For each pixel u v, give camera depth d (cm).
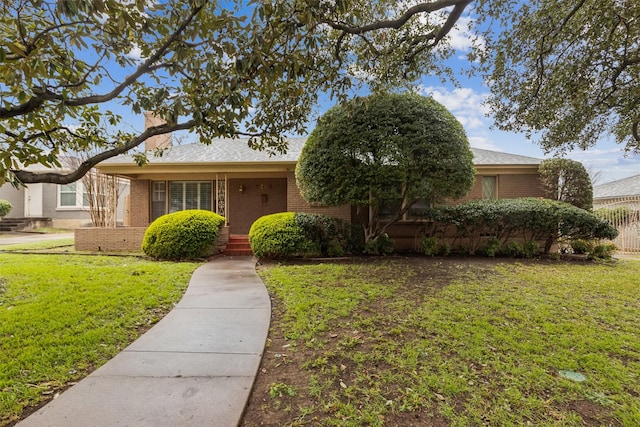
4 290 503
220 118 386
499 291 559
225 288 575
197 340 356
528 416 239
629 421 236
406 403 251
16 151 289
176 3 288
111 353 321
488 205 922
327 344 353
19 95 254
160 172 1082
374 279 629
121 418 221
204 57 340
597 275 693
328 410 242
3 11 269
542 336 378
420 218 1015
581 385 281
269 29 298
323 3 303
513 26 521
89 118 424
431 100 805
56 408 231
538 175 1112
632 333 391
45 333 355
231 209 1252
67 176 340
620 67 512
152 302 473
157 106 329
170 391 256
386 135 751
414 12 389
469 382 282
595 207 1416
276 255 859
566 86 561
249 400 251
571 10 493
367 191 785
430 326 400
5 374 271
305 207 1064
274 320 425
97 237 973
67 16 215
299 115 493
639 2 446
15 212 1912
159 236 848
